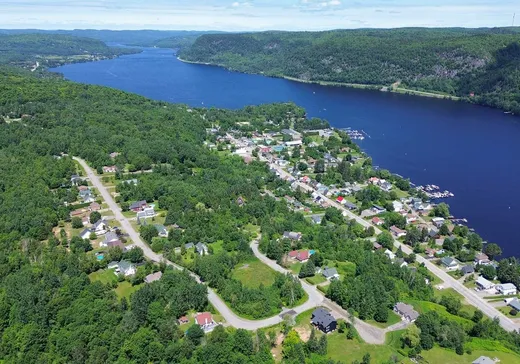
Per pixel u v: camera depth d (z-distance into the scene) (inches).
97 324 5457.7
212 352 5027.1
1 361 5078.7
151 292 6038.4
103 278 6948.8
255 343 5339.6
